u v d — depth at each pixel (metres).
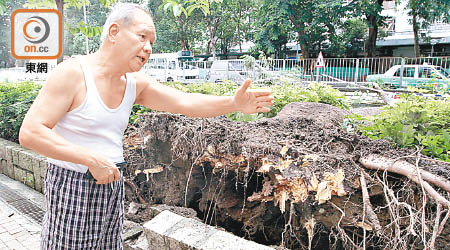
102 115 1.68
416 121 2.83
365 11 18.98
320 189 2.18
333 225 2.38
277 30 20.62
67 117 1.64
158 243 2.42
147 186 3.75
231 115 3.68
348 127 3.11
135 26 1.62
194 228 2.41
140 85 1.91
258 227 3.00
